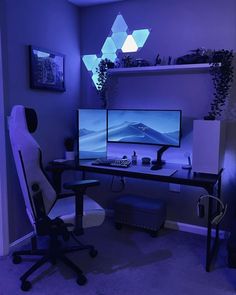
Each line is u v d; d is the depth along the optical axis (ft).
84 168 8.90
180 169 8.75
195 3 8.95
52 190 6.72
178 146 9.02
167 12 9.38
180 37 9.28
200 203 8.54
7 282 6.92
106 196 11.20
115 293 6.54
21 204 8.55
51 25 9.39
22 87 8.31
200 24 8.96
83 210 6.84
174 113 8.95
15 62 8.00
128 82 10.30
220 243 8.98
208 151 7.79
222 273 7.36
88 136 10.00
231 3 8.51
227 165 8.99
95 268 7.50
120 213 9.70
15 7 7.91
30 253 7.54
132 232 9.68
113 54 10.49
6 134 7.88
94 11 10.61
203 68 8.92
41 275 7.17
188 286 6.83
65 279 7.04
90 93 11.12
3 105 7.66
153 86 9.90
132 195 10.48
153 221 9.17
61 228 6.61
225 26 8.64
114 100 10.63
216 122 7.66
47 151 9.55
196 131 7.87
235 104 8.71
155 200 9.85
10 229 8.22
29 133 6.58
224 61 8.27
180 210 9.89
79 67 11.07
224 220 9.20
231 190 9.04
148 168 8.75
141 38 9.89
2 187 7.82
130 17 10.00
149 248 8.58
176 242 8.98
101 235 9.43
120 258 8.00
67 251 7.48
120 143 10.41
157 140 9.30
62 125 10.23
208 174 8.01
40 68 8.87
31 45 8.45
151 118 9.30
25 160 6.24
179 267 7.60
